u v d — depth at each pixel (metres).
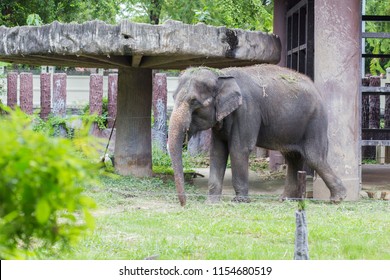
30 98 20.89
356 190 12.09
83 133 3.10
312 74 15.14
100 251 7.46
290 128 11.66
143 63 13.59
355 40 12.05
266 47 12.76
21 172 2.68
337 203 11.57
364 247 7.86
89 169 2.93
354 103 12.09
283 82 11.71
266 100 11.52
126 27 11.46
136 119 14.23
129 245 7.87
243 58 12.40
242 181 11.31
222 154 11.49
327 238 8.45
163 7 27.98
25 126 2.91
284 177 15.46
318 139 11.80
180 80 11.02
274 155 17.12
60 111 20.33
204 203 11.05
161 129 19.86
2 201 2.78
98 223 9.03
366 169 17.86
